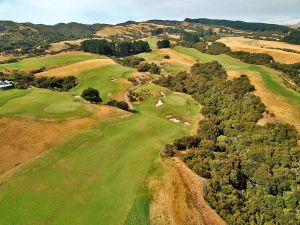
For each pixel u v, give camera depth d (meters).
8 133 60.44
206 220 40.50
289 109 77.44
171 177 48.03
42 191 45.06
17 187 45.59
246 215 43.72
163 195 44.06
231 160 55.09
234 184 51.53
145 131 68.19
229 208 44.38
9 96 85.44
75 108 76.12
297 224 45.28
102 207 41.88
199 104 97.69
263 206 47.69
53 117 70.19
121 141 61.72
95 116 73.25
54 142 59.59
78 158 54.59
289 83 98.75
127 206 41.84
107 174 49.91
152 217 40.06
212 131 71.56
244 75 99.69
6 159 53.03
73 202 42.88
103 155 55.88
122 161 53.88
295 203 49.38
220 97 93.12
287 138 65.06
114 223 38.78
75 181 47.78
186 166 52.41
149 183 46.84
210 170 52.50
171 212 40.81
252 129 71.06
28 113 70.88
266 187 53.00
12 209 41.06
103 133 65.25
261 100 81.94
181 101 97.19
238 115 78.94
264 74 104.31
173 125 76.50
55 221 39.12
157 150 58.16
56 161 53.12
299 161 57.66
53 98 84.69
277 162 58.22
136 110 91.50
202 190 46.38
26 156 54.50
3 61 188.88
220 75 107.44
